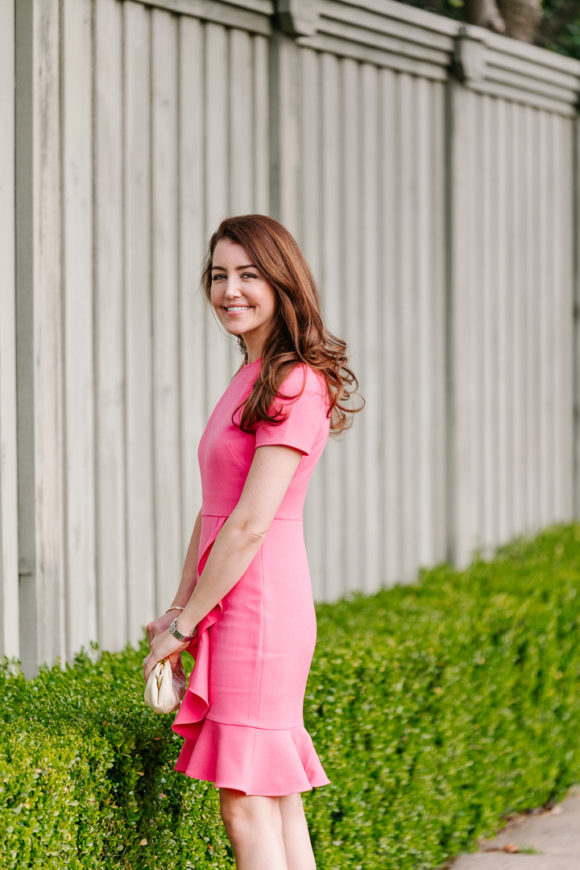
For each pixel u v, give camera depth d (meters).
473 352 8.00
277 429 3.44
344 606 6.29
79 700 4.02
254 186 6.15
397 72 7.17
